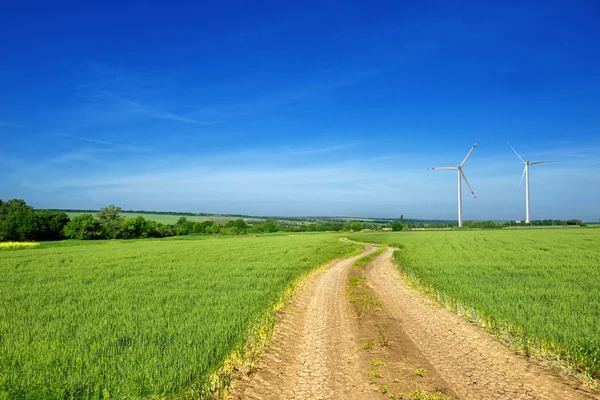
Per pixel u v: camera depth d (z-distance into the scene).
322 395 8.15
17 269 31.47
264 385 8.70
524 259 33.53
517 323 12.30
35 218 94.25
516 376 8.84
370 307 16.77
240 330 11.94
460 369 9.32
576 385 8.32
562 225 146.38
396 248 59.53
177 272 28.38
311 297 19.61
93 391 7.59
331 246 59.97
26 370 8.66
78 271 29.75
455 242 63.22
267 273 27.33
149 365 8.70
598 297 16.73
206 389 7.82
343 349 11.14
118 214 112.81
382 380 8.77
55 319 14.15
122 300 17.73
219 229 139.62
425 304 17.22
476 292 17.91
